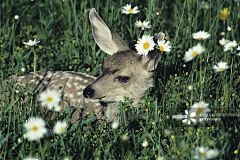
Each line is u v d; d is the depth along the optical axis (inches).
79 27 323.3
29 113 202.7
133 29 345.7
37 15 381.1
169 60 294.7
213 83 250.4
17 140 194.1
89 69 285.3
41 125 172.9
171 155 185.2
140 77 220.7
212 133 203.3
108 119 234.5
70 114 241.6
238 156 183.9
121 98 225.3
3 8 376.8
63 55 298.0
